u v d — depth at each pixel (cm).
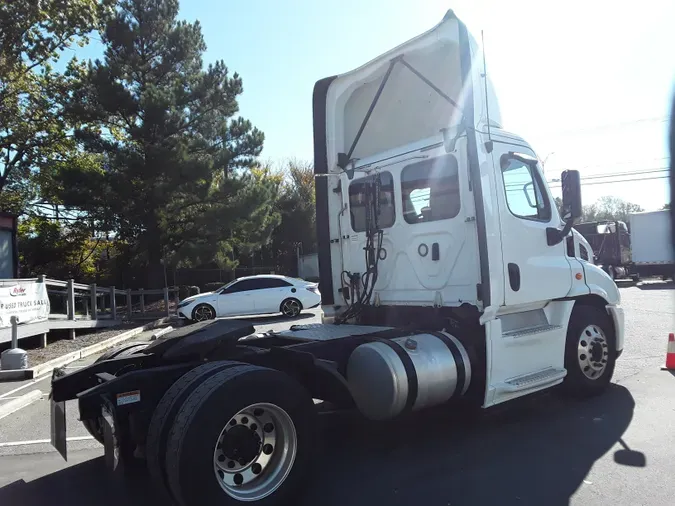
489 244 486
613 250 2827
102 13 1931
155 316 2012
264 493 358
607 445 476
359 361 456
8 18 1606
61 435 415
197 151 2194
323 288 654
